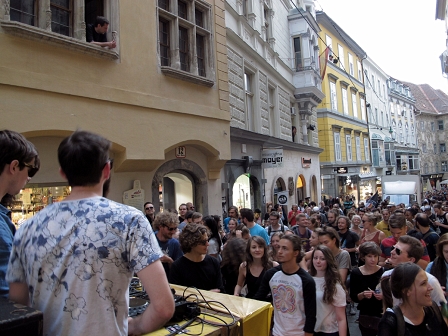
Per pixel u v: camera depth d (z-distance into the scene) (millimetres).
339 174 28562
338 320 3855
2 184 2100
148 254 1654
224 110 10227
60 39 6262
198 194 10352
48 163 6688
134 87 7664
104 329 1595
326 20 28688
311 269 4121
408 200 20766
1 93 5586
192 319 2432
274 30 17828
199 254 4180
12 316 1412
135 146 7578
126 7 7664
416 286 2676
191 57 9375
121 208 1732
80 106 6633
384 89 45719
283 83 18422
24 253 1710
